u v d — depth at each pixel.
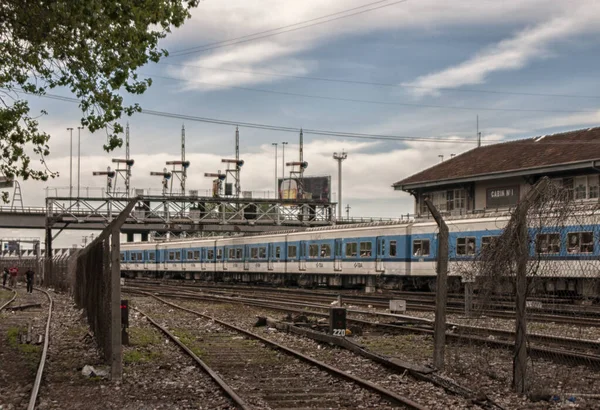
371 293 35.56
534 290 10.38
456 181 43.75
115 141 14.23
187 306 28.50
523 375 9.99
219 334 18.02
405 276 34.78
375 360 12.59
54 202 57.09
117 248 11.43
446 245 11.82
